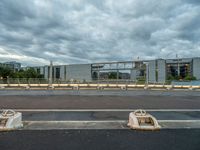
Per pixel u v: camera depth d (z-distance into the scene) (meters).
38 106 13.29
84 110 11.85
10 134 6.96
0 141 6.21
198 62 74.56
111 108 12.67
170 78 78.31
